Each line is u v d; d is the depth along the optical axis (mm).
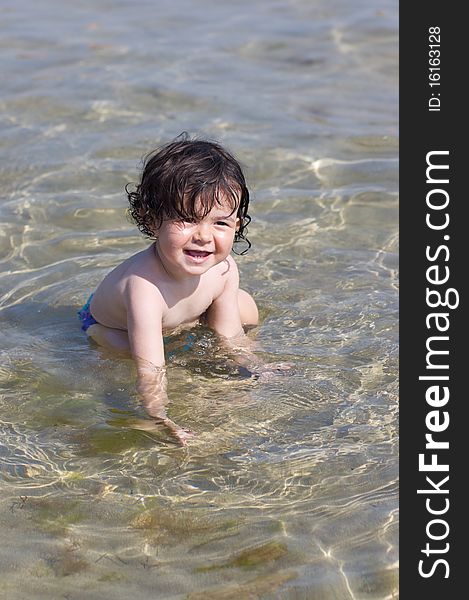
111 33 9156
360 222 5723
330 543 3248
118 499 3463
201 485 3535
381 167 6438
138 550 3221
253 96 7707
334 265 5238
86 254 5375
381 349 4445
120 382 4203
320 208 5906
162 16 9719
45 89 7727
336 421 3932
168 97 7613
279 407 4016
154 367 4266
